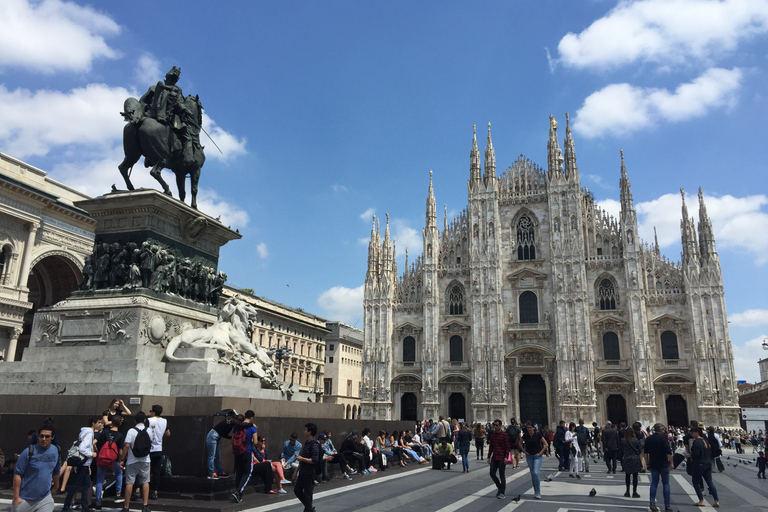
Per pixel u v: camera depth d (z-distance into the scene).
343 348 124.25
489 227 83.00
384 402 82.06
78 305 19.06
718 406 69.44
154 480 14.68
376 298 86.19
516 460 33.97
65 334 18.89
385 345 84.06
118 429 15.27
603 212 80.25
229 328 20.72
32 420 16.36
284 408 20.53
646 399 71.50
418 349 83.69
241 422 15.31
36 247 49.44
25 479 10.75
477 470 31.70
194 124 22.20
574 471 29.33
